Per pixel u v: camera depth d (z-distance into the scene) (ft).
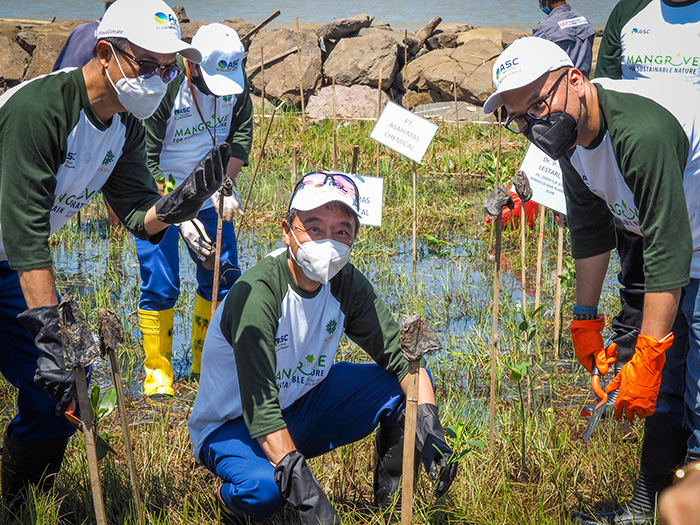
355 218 10.39
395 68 46.21
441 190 34.14
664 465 11.48
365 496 12.55
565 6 26.17
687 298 10.89
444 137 40.50
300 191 10.23
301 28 50.49
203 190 10.25
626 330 14.33
